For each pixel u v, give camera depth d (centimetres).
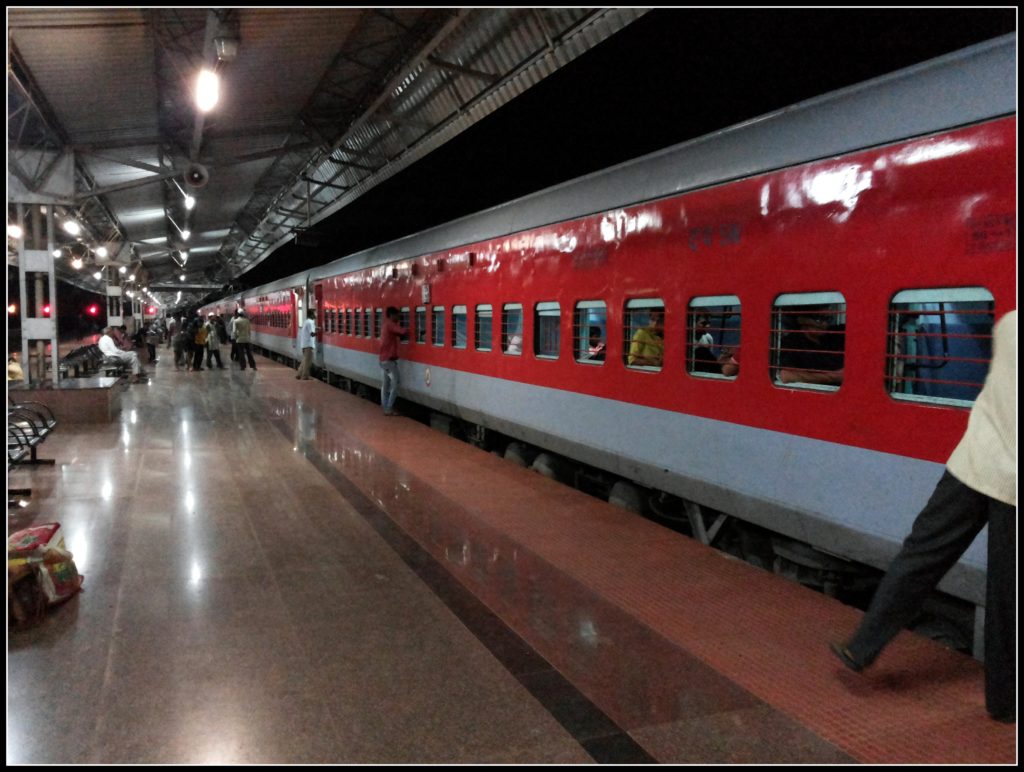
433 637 371
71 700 308
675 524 663
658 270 580
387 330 1168
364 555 498
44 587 392
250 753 271
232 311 4166
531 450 884
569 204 717
